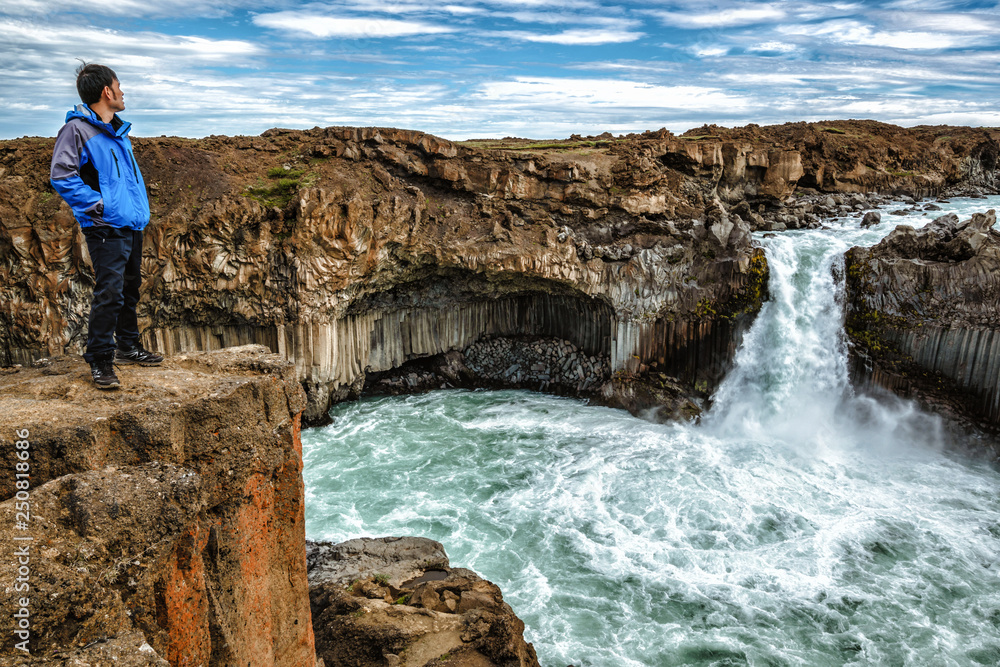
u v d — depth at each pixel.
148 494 5.50
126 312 7.46
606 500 23.00
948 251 27.84
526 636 16.42
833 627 17.00
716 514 22.06
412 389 32.97
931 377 27.64
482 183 30.78
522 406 31.12
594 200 31.50
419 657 12.31
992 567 19.31
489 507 22.52
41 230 23.98
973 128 52.56
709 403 30.08
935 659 15.87
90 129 6.59
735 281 30.62
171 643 5.70
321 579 15.42
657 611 17.53
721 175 35.00
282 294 27.00
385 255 28.77
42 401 6.26
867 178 41.53
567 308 33.47
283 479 7.50
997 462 25.58
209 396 6.49
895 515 22.05
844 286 29.41
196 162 27.61
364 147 29.95
